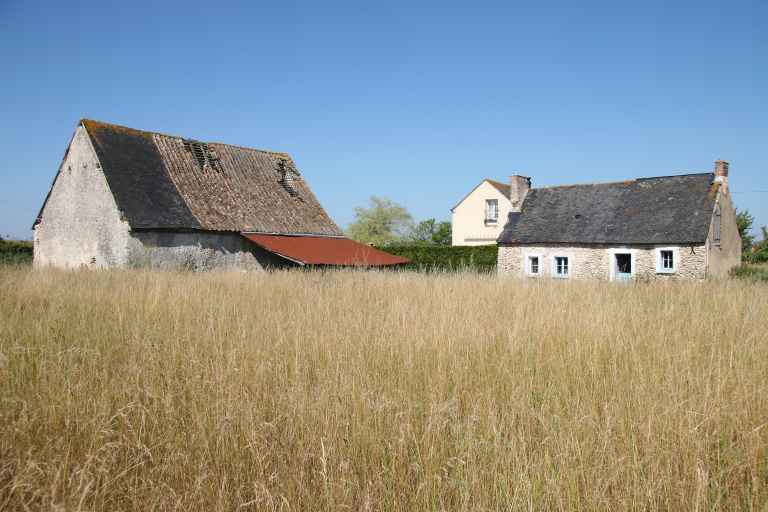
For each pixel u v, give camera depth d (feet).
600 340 22.02
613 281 50.49
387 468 12.02
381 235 211.82
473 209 159.94
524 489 11.09
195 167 93.40
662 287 44.06
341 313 27.66
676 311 30.99
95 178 80.38
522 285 41.91
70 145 84.17
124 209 76.84
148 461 12.37
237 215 91.40
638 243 93.71
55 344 20.68
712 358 18.86
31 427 13.25
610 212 102.58
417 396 16.14
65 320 24.95
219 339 21.25
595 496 10.81
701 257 87.92
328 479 11.34
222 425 13.10
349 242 104.01
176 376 17.12
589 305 31.45
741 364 19.07
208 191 91.15
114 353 20.47
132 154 85.20
